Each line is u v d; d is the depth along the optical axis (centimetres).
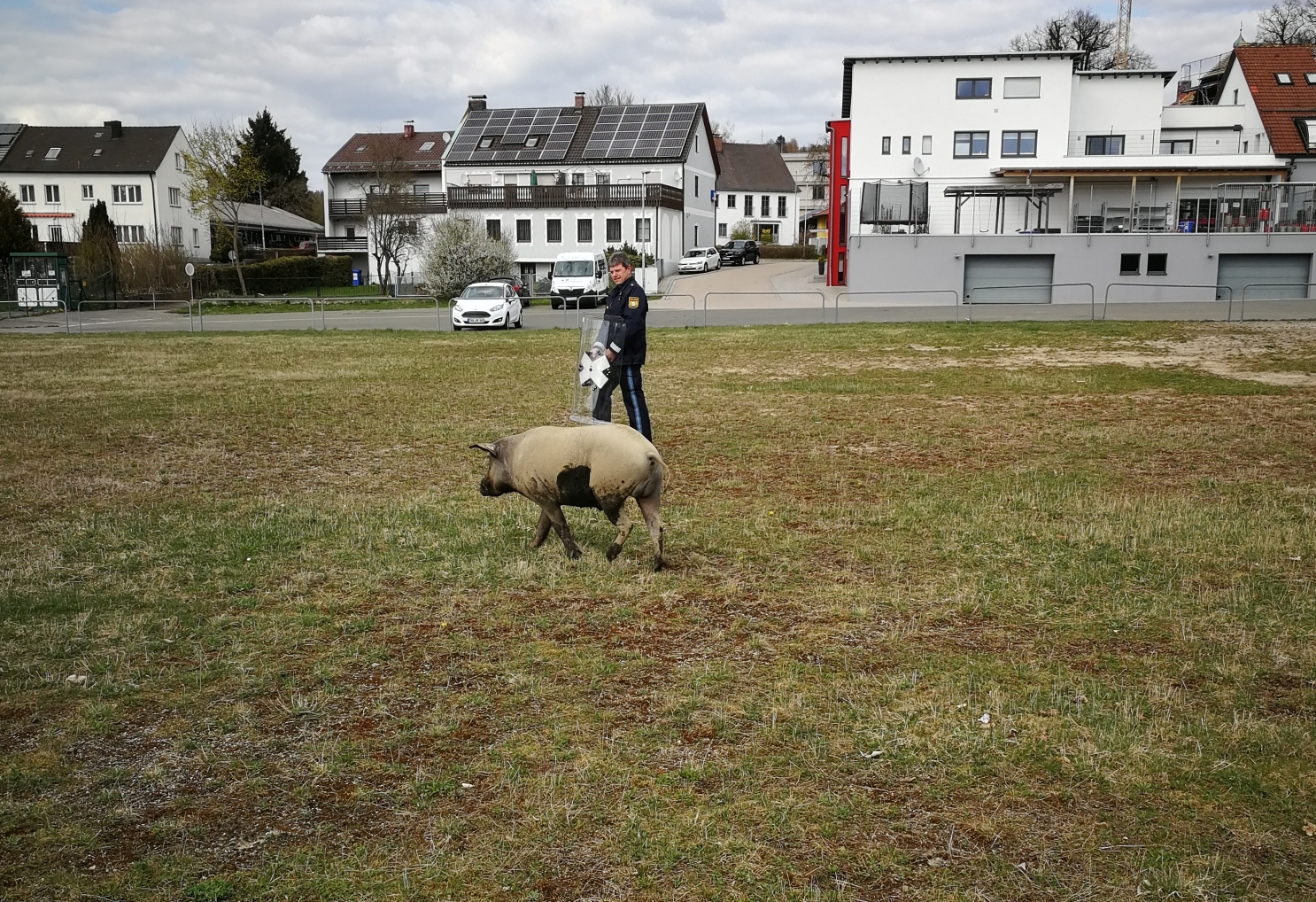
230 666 534
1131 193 4344
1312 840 376
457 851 372
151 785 418
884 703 489
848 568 705
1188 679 516
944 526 806
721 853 369
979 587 655
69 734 460
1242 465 1046
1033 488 942
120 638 575
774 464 1076
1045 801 404
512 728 465
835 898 344
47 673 525
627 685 512
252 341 2780
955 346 2362
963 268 4128
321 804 404
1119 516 835
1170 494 920
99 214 5050
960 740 449
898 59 4369
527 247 6103
